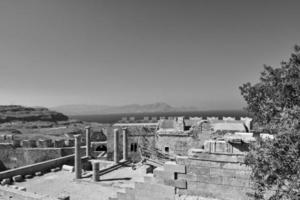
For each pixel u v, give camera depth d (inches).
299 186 320.5
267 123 377.4
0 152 1923.0
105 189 1074.7
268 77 378.0
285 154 327.9
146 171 1187.3
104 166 1507.1
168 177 566.3
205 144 538.6
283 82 355.6
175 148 1398.9
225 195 514.9
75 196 991.6
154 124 1937.7
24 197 718.5
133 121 2236.7
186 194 549.6
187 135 1373.0
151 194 582.6
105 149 2183.8
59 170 1387.8
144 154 1486.2
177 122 1487.5
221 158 521.0
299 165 315.3
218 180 522.3
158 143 1464.1
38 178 1234.6
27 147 1995.6
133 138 1779.0
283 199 387.5
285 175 334.6
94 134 2440.9
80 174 1216.8
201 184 537.3
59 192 1035.3
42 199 690.8
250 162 371.6
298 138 314.0
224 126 1294.3
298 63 357.7
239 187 502.9
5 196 769.6
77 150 1216.2
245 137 528.4
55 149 1882.4
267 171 347.3
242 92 402.0
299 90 343.0
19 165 1902.1
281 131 327.3
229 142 515.2
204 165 536.1
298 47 357.4
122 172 1334.9
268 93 378.0
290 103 355.6
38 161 1877.5
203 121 1347.2
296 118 320.8
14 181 1162.6
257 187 398.3
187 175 550.9
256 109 393.7
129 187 609.6
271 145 339.0
